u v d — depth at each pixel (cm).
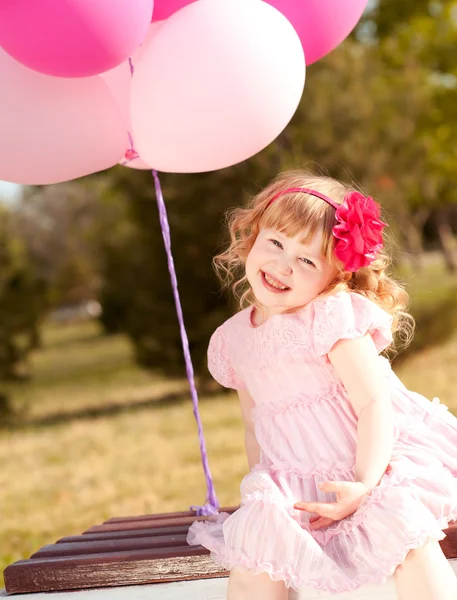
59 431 929
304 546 189
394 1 1361
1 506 577
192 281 977
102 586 223
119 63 243
